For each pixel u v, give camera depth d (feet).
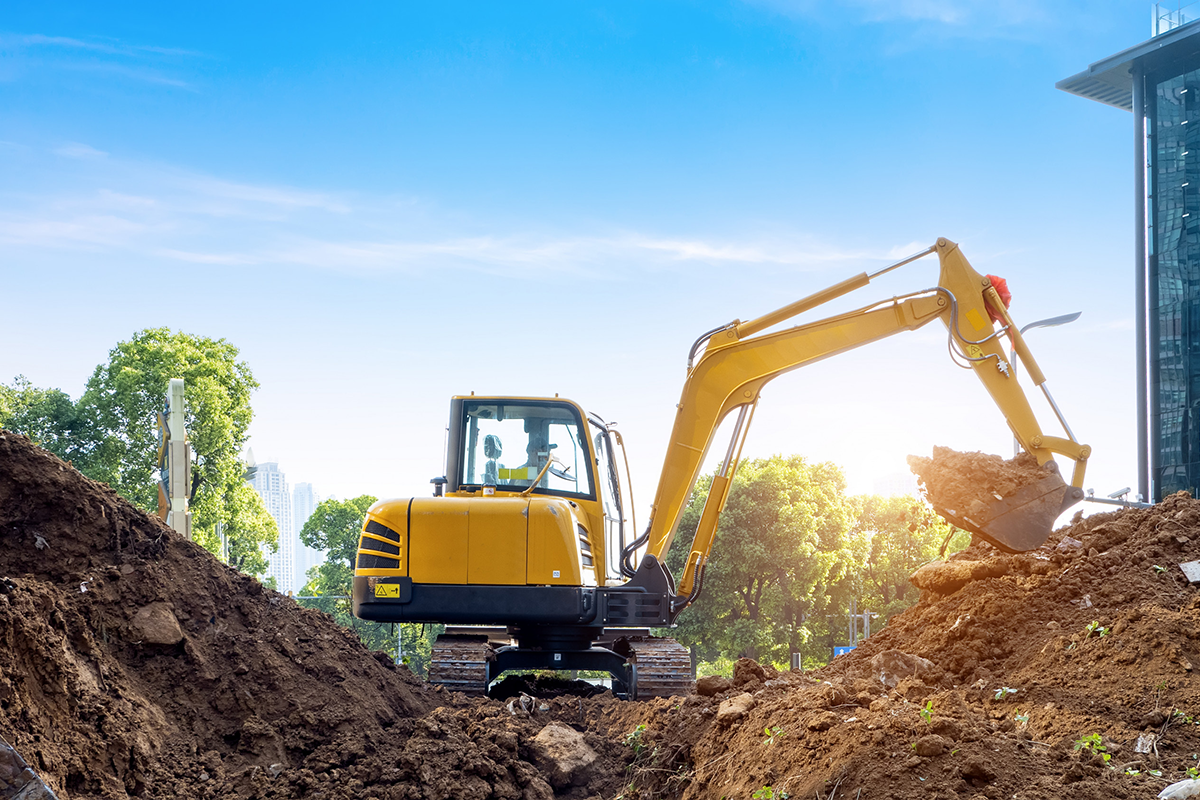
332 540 167.22
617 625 29.19
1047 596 21.99
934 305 28.53
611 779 19.65
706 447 30.27
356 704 19.93
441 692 24.95
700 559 29.71
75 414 113.91
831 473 155.02
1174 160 147.74
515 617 27.17
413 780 17.78
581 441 31.19
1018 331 27.43
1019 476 25.85
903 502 169.89
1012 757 14.06
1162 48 148.46
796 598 138.82
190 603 19.90
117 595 18.84
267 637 20.49
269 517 132.36
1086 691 17.71
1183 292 144.77
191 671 18.58
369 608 27.32
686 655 29.01
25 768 12.99
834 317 29.53
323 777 17.54
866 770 14.23
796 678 23.22
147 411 114.32
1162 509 24.08
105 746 15.31
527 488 30.58
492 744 18.88
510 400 31.27
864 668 22.48
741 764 17.06
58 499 19.27
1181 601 20.11
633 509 33.42
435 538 27.50
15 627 15.07
